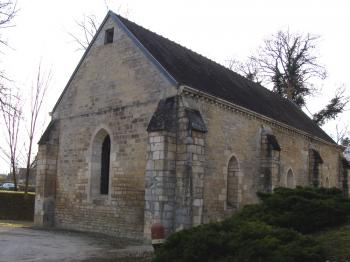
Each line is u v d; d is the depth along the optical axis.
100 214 18.75
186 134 15.99
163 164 15.68
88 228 19.19
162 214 15.53
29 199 27.12
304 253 7.83
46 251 13.48
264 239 8.38
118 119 18.58
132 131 17.94
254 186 20.64
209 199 17.50
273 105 26.77
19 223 23.72
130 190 17.64
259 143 21.31
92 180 19.48
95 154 19.67
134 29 19.64
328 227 10.77
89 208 19.31
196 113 16.64
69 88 21.33
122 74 18.77
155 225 12.27
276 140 21.41
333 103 41.94
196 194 15.86
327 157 30.27
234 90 22.03
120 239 17.05
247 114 20.25
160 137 15.88
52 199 21.14
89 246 14.86
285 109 29.12
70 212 20.22
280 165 23.09
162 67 17.22
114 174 18.38
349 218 11.05
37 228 20.05
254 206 11.94
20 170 51.88
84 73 20.66
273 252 7.97
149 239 15.67
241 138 19.89
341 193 12.61
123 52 18.91
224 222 9.82
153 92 17.39
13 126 33.97
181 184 15.86
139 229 17.03
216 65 25.09
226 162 18.70
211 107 18.02
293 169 24.77
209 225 9.72
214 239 8.73
